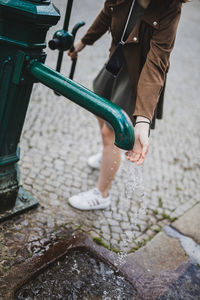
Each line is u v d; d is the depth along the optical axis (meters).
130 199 2.41
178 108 4.14
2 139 1.70
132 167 2.11
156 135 3.40
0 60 1.53
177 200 2.53
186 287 1.77
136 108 1.50
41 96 3.49
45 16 1.41
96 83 2.06
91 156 2.77
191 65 5.77
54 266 1.72
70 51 2.08
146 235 2.11
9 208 1.92
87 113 3.47
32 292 1.56
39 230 1.90
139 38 1.62
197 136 3.60
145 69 1.55
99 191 2.20
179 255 1.98
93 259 1.83
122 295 1.65
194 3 11.65
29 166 2.42
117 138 1.24
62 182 2.37
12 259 1.67
